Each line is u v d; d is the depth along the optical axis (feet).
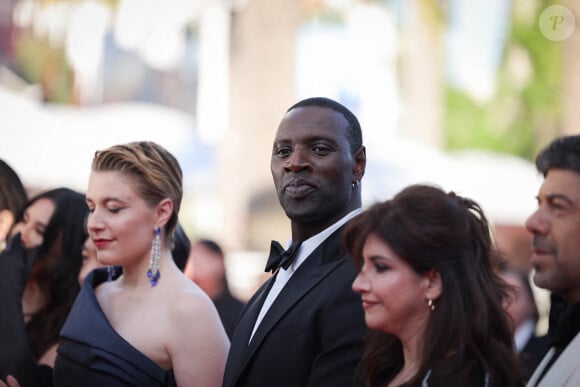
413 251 11.03
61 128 60.85
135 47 62.18
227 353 15.19
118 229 15.21
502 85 66.64
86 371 14.88
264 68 63.05
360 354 13.03
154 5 62.18
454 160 65.10
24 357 17.13
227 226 61.67
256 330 14.23
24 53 61.05
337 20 64.13
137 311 15.31
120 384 14.71
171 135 61.72
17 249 17.92
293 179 14.71
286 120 15.10
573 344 11.33
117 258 15.34
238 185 62.13
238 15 63.05
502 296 11.45
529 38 67.21
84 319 15.25
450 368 10.65
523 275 26.48
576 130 67.05
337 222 14.75
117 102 61.93
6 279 17.52
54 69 61.26
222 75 62.80
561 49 67.36
